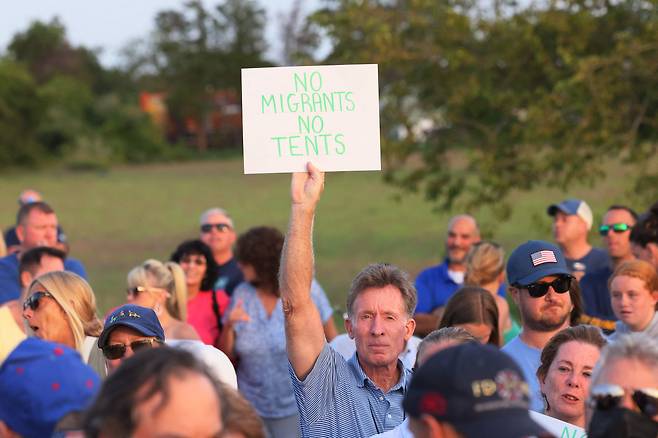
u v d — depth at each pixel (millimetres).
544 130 15844
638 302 7445
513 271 6945
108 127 110875
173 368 2854
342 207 50250
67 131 102938
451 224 11156
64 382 4363
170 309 8320
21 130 96875
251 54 132375
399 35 17766
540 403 6566
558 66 17250
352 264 29312
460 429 2859
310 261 5566
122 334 5703
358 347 5625
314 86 5883
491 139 17234
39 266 8969
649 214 8828
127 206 54969
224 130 135625
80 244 37531
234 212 49531
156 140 113750
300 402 5594
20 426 4336
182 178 80688
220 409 2932
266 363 9109
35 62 142250
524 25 16656
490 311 7223
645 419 3502
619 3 17000
